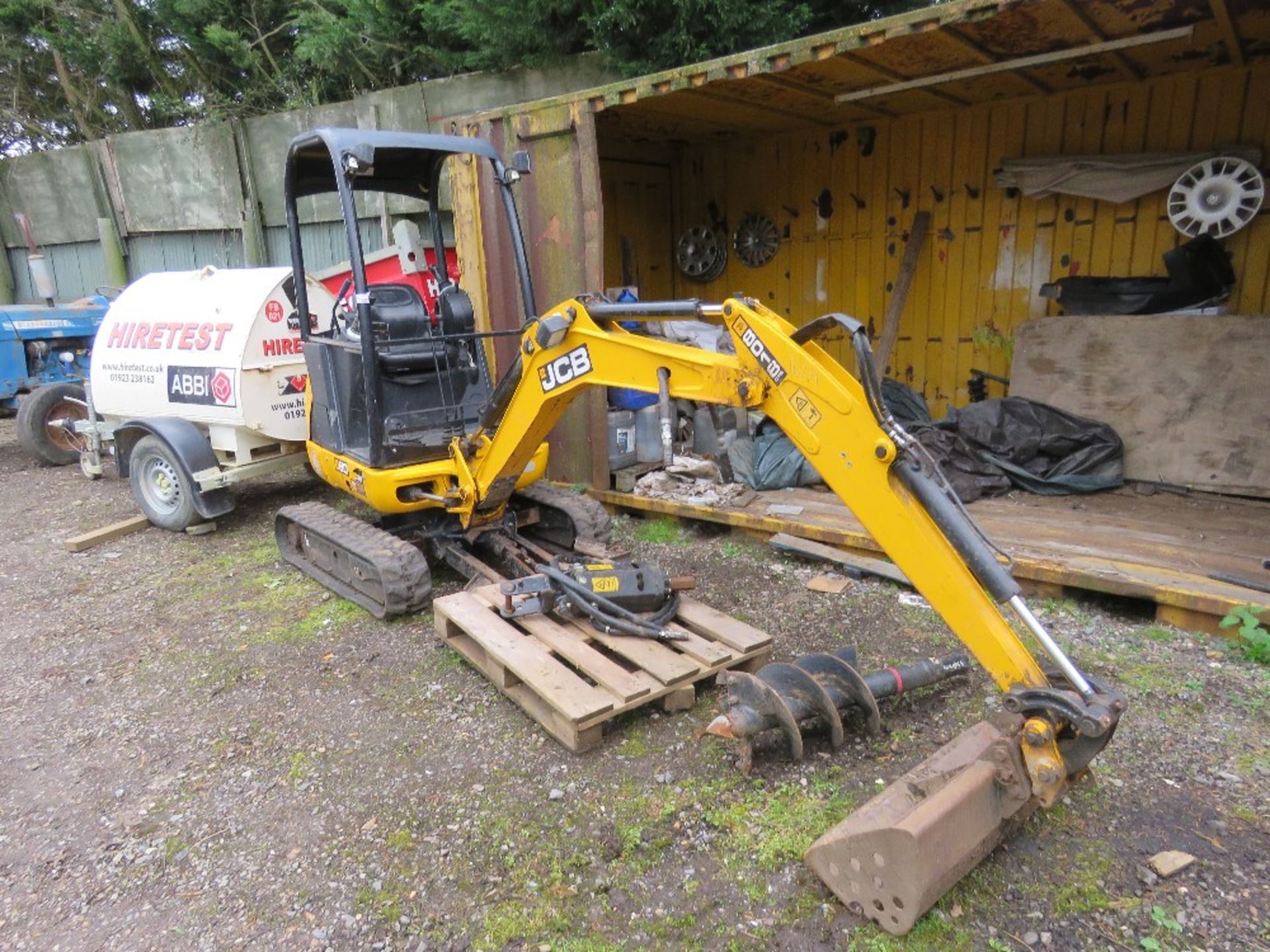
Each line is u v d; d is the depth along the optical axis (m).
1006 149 6.16
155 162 10.96
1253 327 4.89
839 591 4.24
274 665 3.80
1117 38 4.57
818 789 2.72
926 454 2.33
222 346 5.41
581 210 5.25
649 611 3.62
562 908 2.31
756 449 5.67
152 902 2.43
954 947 2.11
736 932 2.21
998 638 2.23
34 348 8.52
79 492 7.05
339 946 2.23
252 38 12.41
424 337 4.38
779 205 7.48
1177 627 3.68
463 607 3.69
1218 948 2.08
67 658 3.98
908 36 4.32
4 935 2.33
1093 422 5.36
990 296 6.45
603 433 5.52
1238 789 2.65
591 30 7.34
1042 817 2.54
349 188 3.74
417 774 2.95
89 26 13.20
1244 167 5.07
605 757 2.97
